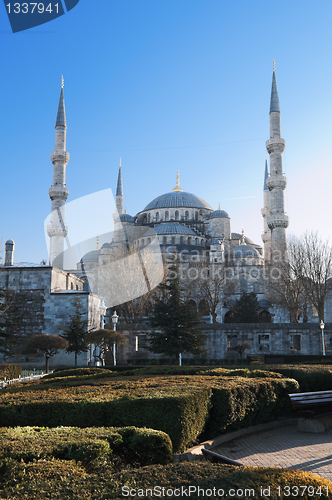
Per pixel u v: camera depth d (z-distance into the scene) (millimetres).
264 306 88688
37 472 5133
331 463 9078
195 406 10289
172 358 48344
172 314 42281
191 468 5379
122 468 7152
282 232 84812
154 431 7391
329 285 59062
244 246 105875
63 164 83500
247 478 4965
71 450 6172
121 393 11031
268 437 12234
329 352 47844
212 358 49250
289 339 50031
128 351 49938
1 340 35312
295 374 17000
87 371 21469
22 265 46906
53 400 10031
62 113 84875
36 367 40469
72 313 44562
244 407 12500
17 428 7414
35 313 44719
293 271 60000
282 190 86125
